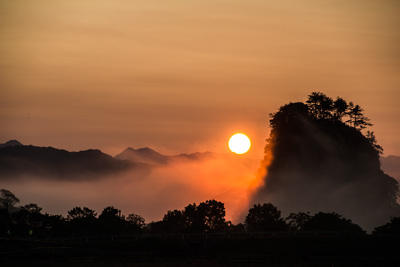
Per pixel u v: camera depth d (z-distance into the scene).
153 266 175.25
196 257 190.00
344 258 177.25
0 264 177.00
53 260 184.75
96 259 185.88
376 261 172.62
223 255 190.75
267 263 178.12
